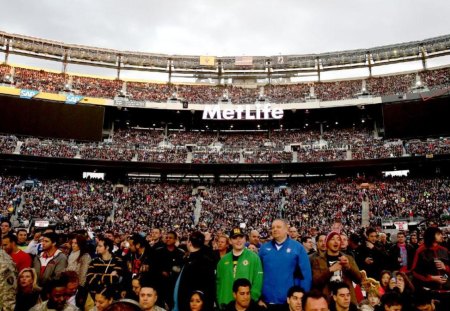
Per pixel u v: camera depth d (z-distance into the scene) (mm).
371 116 56531
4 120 49000
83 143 53750
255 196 49969
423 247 8562
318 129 59938
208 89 62125
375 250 10141
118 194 49094
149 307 6301
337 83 59875
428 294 6344
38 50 57219
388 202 43188
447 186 44000
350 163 50188
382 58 58625
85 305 8156
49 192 46594
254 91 61719
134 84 60688
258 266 7293
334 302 6605
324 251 8242
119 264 8633
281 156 53906
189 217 45062
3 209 41281
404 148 49281
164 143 58062
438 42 55406
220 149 56812
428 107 49031
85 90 55875
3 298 6125
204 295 6684
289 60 62188
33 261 8938
